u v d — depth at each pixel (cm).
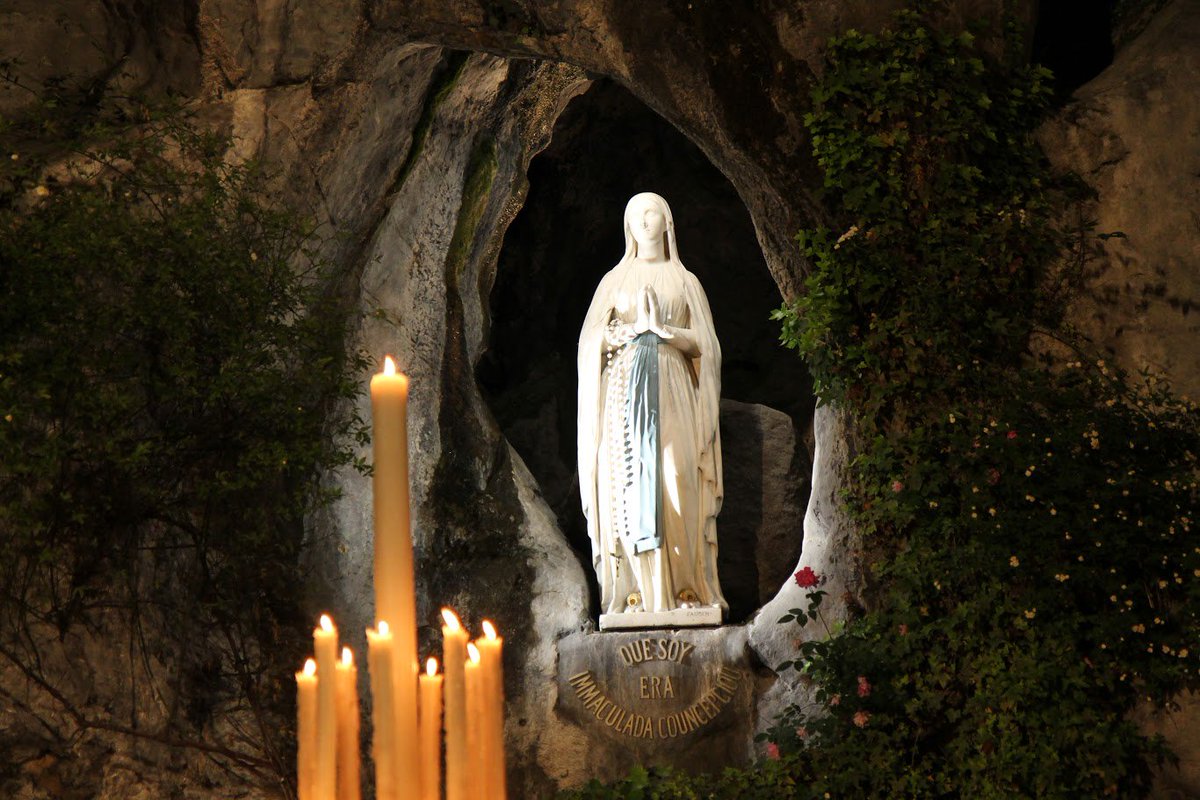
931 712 916
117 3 1022
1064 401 919
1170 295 960
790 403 1434
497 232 1231
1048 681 880
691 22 998
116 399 860
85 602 901
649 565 1055
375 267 1098
